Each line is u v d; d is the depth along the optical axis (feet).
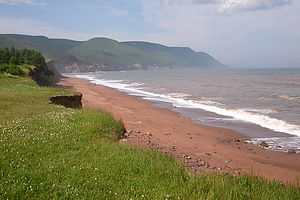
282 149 37.22
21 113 34.22
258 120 56.95
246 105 78.28
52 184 14.57
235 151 35.50
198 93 116.16
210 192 15.66
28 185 14.11
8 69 96.32
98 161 19.69
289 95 101.55
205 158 30.78
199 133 46.09
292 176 26.50
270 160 32.14
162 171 19.13
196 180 17.76
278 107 73.46
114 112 65.05
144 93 120.57
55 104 44.80
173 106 77.05
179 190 16.05
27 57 182.50
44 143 22.24
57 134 25.55
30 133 24.90
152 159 22.25
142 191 15.39
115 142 28.53
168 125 51.78
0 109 35.99
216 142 40.19
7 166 16.21
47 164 17.47
